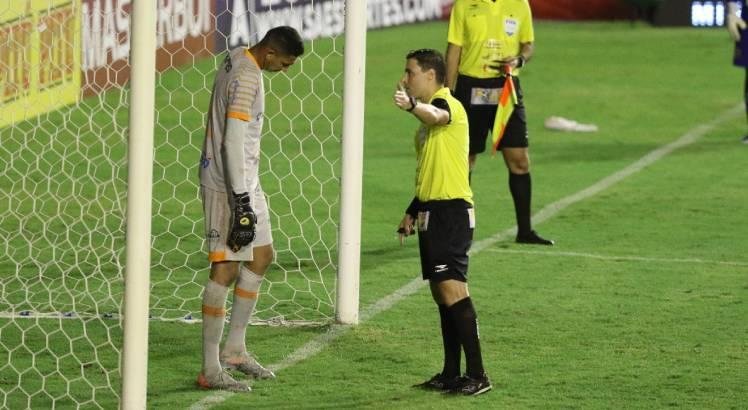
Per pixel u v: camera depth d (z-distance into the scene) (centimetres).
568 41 9025
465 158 2261
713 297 3008
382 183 4544
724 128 5859
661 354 2538
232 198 2242
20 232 3594
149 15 2020
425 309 2888
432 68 2255
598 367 2448
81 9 4012
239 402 2225
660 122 6025
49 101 3972
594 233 3762
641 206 4181
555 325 2752
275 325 2742
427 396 2262
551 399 2250
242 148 2234
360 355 2527
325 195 4297
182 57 6331
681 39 9175
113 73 5184
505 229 3812
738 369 2436
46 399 2234
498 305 2917
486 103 3631
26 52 3838
